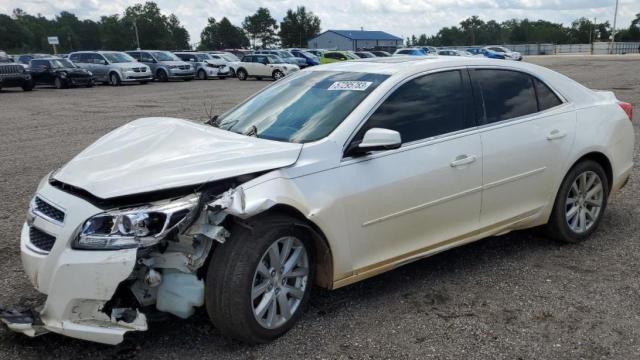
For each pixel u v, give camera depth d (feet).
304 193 11.06
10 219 19.39
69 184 10.52
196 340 11.34
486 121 14.07
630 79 83.10
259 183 10.58
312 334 11.55
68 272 9.65
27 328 10.07
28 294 13.21
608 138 16.42
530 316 12.21
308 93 13.71
